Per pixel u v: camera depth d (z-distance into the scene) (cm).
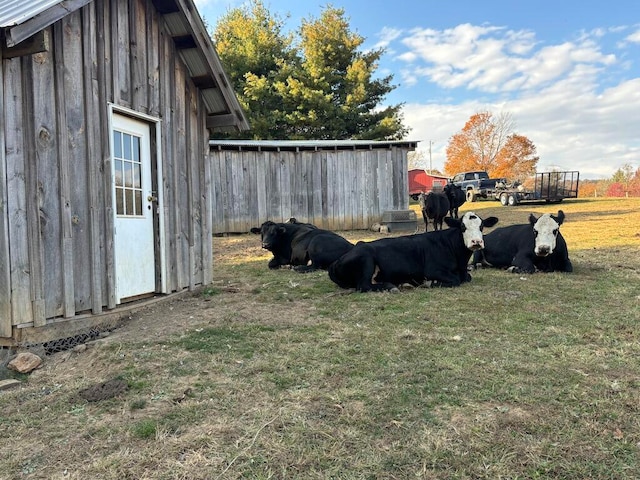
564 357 373
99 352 412
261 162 1573
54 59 445
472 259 898
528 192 2483
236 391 325
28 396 333
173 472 232
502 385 322
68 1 406
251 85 2664
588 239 1158
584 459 235
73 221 464
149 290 595
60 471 237
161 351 409
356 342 424
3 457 252
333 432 267
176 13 596
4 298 404
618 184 3972
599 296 577
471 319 490
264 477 227
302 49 2966
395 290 634
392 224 1539
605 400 296
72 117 464
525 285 654
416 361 372
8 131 404
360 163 1611
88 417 295
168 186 620
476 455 241
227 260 1042
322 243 834
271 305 581
